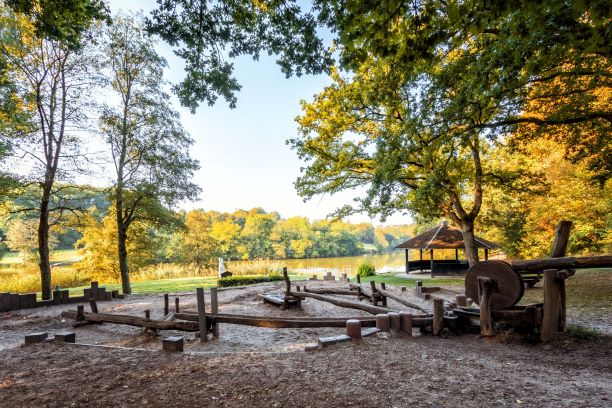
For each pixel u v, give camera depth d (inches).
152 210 672.4
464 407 124.2
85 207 735.7
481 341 220.5
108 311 422.3
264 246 2699.3
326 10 223.0
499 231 992.9
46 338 256.5
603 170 537.3
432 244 818.2
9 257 1863.9
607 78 356.8
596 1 153.4
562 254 219.9
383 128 586.2
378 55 216.7
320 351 193.5
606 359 176.2
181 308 425.4
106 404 138.3
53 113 563.8
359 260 2605.8
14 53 517.3
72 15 236.4
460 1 193.5
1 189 506.3
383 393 136.7
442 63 438.9
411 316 236.5
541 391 138.0
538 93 428.1
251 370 166.7
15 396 151.0
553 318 209.8
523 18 200.7
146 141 688.4
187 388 149.4
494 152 640.4
